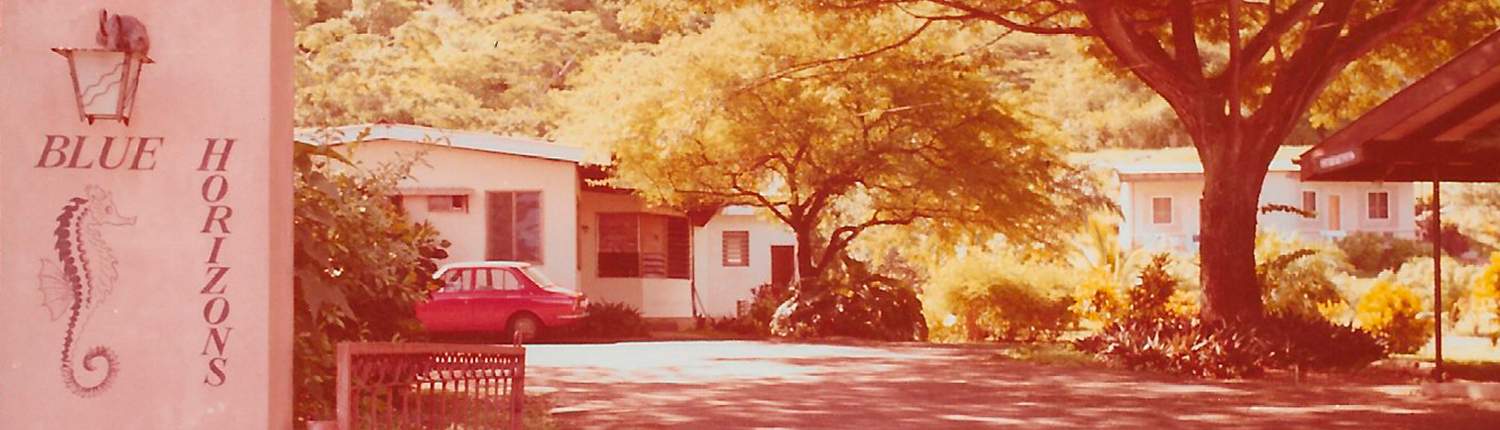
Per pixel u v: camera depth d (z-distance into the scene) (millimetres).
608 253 40938
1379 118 18344
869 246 44531
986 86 33812
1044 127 36781
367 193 13242
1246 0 25266
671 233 42219
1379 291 27625
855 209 41719
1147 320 23656
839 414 15492
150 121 6754
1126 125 73188
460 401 13547
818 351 27500
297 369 10820
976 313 35750
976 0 24516
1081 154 65688
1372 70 27969
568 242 35688
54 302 6699
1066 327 36062
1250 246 23203
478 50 56531
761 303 38000
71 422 6691
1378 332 27188
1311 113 29391
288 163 7250
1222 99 23156
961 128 33688
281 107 7098
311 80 48594
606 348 28797
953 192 33906
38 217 6707
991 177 33562
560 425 14133
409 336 13789
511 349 10555
